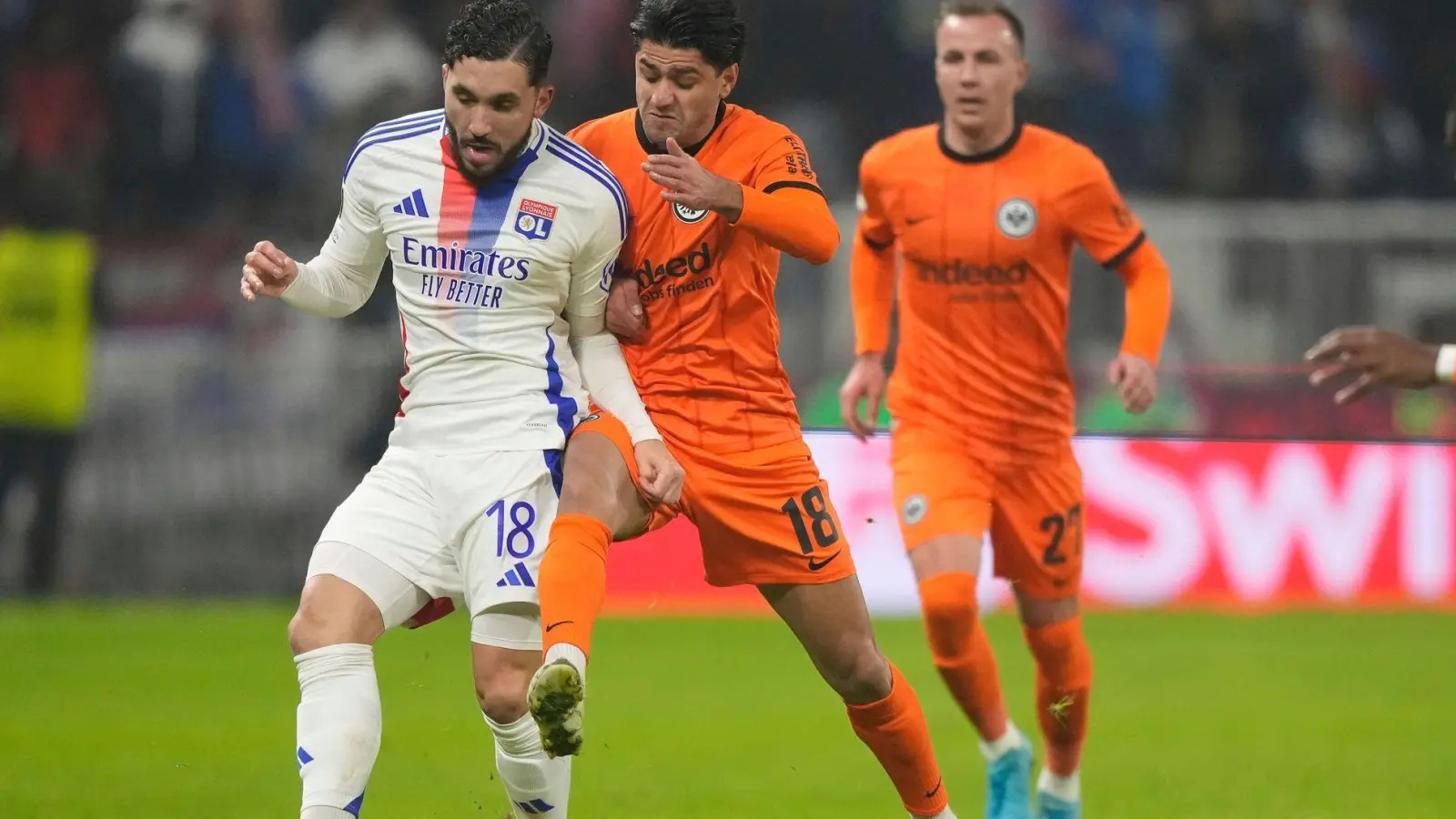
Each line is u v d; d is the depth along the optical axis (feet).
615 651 114.32
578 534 47.75
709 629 124.47
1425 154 157.79
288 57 148.05
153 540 132.67
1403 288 141.18
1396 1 159.22
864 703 54.24
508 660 48.47
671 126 52.08
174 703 93.76
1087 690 67.82
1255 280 141.59
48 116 143.23
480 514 48.37
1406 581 130.00
